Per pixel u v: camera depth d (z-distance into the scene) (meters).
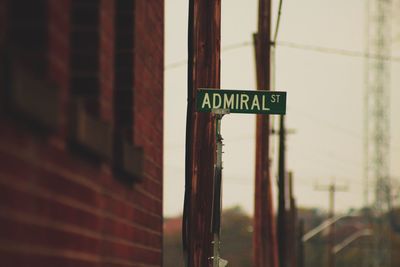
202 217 15.39
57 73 7.51
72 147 7.77
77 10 8.59
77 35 8.58
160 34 12.26
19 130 6.58
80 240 8.00
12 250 6.45
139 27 10.46
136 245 10.49
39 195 6.97
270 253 29.27
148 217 11.29
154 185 11.72
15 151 6.51
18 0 7.23
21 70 6.44
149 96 11.25
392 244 121.00
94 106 8.57
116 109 10.11
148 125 11.19
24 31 7.21
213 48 15.80
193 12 15.80
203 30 15.79
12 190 6.46
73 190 7.81
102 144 8.48
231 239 125.00
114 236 9.30
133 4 10.20
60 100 7.38
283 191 36.84
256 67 26.50
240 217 126.06
